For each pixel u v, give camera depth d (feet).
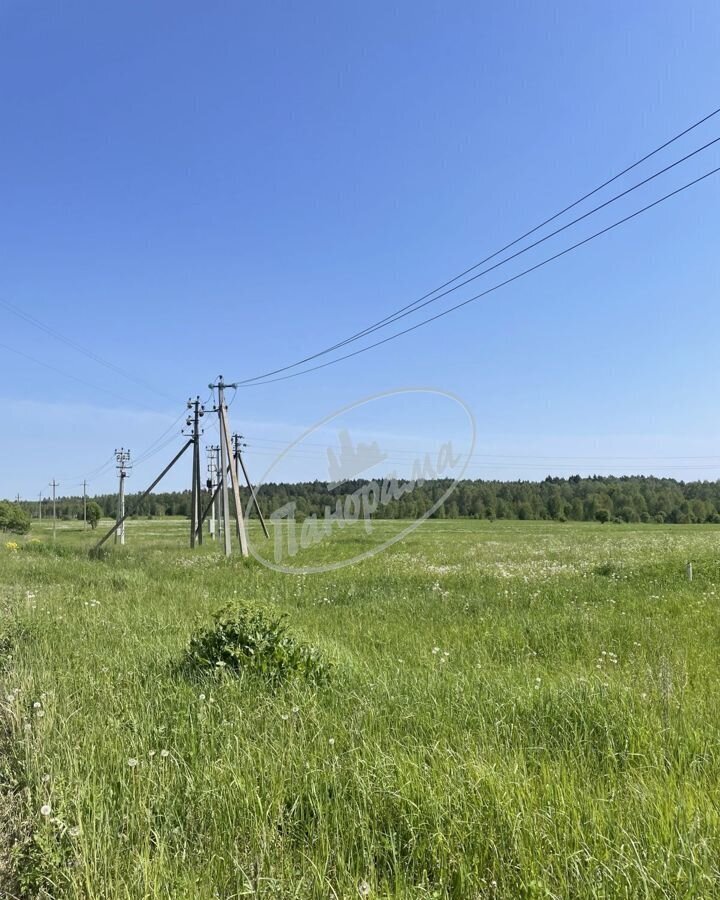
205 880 9.98
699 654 23.07
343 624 31.24
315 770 12.90
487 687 18.45
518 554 81.92
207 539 133.39
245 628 22.25
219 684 19.30
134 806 11.88
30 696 17.87
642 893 9.28
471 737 14.83
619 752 14.34
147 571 61.21
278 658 20.84
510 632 28.09
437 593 42.75
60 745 14.37
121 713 16.90
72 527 245.04
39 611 32.14
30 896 9.89
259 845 10.76
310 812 11.99
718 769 13.25
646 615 33.19
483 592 42.75
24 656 22.95
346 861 10.54
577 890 9.33
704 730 15.11
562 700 16.97
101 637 26.45
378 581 48.93
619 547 96.89
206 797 12.19
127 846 10.98
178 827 11.54
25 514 193.67
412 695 18.19
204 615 32.17
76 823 11.39
